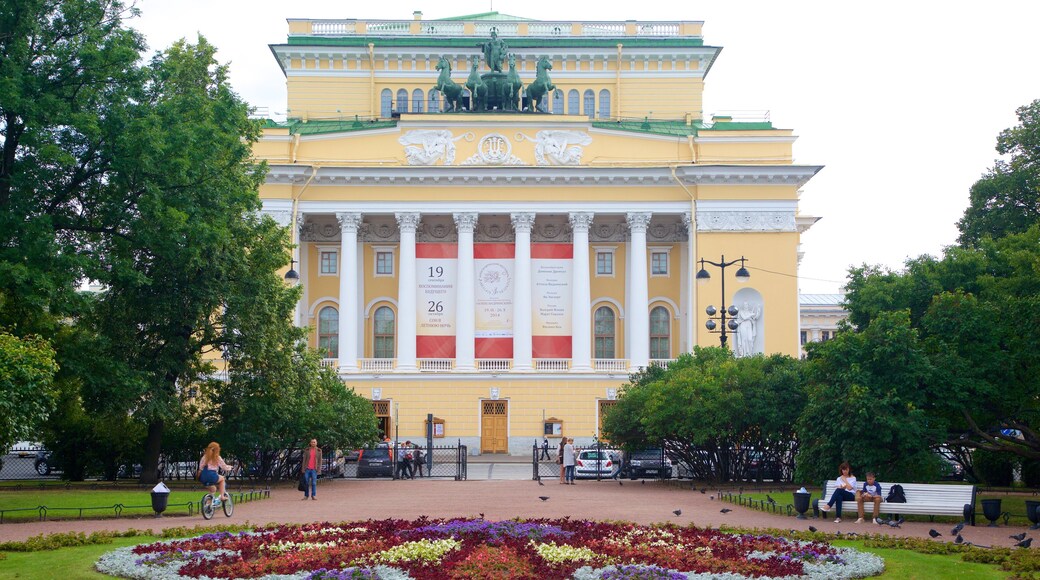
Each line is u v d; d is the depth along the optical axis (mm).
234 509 30969
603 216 72062
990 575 18688
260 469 45062
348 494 37938
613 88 78250
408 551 19562
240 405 41594
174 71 38219
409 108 77812
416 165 69812
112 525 26047
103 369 36344
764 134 70125
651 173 69625
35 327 35438
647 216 70125
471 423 68812
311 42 77250
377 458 50344
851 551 20531
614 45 77562
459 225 70375
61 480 43438
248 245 42344
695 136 70312
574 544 20734
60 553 20703
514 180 70188
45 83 34312
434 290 70625
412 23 78875
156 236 35781
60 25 35312
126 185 35812
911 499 28328
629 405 46000
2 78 32219
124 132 34500
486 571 17750
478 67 77750
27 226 33469
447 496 36656
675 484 44000
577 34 79062
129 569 18328
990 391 30016
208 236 36438
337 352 72750
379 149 70312
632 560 19188
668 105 77812
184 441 43875
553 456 67312
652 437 42656
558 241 73125
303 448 44031
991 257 37906
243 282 41062
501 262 71000
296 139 69875
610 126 70688
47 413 29844
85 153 35562
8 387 26938
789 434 41281
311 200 70125
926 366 30062
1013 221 54188
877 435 29875
